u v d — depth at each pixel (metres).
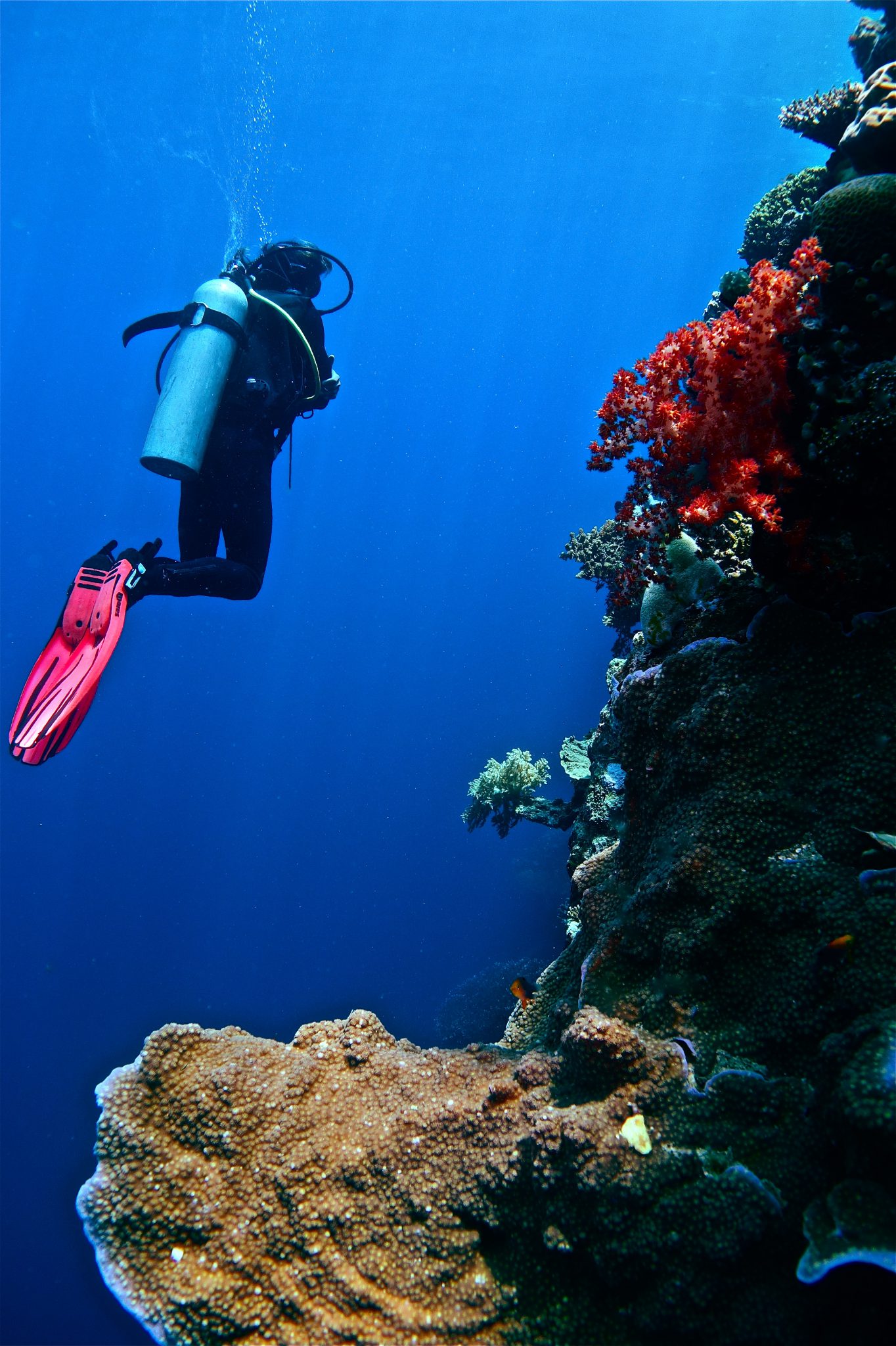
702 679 2.39
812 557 2.22
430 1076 2.38
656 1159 1.76
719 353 2.34
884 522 2.27
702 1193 1.66
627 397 2.49
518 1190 1.97
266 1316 1.97
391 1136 2.16
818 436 2.30
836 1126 1.54
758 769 2.15
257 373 3.84
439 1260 2.00
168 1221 2.11
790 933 1.92
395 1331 1.89
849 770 2.03
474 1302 1.91
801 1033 1.79
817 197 4.20
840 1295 1.50
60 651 3.27
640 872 2.46
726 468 2.27
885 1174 1.45
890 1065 1.47
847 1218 1.45
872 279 2.39
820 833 2.00
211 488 3.82
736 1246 1.58
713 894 2.04
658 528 2.55
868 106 3.04
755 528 2.26
